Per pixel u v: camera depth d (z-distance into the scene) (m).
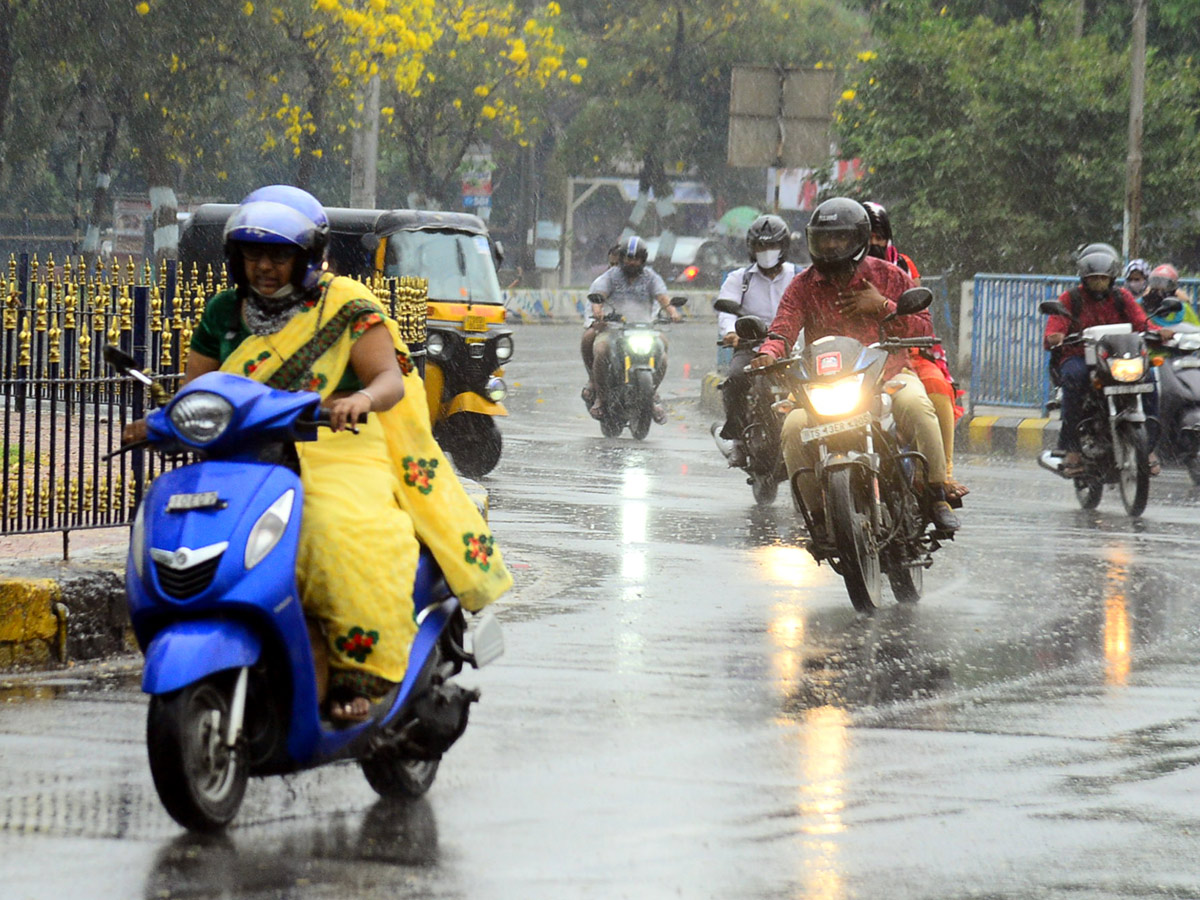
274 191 14.75
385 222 45.38
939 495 26.33
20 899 12.50
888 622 24.38
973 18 86.56
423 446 15.23
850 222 26.23
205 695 13.83
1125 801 15.48
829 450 24.77
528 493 39.09
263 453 14.04
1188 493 42.81
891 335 26.50
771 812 14.99
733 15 137.50
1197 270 78.12
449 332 42.88
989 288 59.59
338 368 14.73
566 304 136.62
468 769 16.36
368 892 12.76
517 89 120.31
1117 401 37.66
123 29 93.31
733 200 173.50
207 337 15.26
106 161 111.62
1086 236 72.19
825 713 18.80
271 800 15.24
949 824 14.70
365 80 92.94
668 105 139.00
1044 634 23.62
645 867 13.45
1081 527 35.34
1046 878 13.31
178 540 13.40
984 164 72.25
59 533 26.03
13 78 102.00
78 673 20.61
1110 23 85.56
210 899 12.54
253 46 95.31
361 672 14.16
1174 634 23.69
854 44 138.12
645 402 54.03
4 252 131.62
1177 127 71.12
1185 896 12.97
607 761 16.67
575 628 23.36
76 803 14.91
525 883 13.03
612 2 143.38
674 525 34.12
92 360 24.88
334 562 14.09
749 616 24.62
